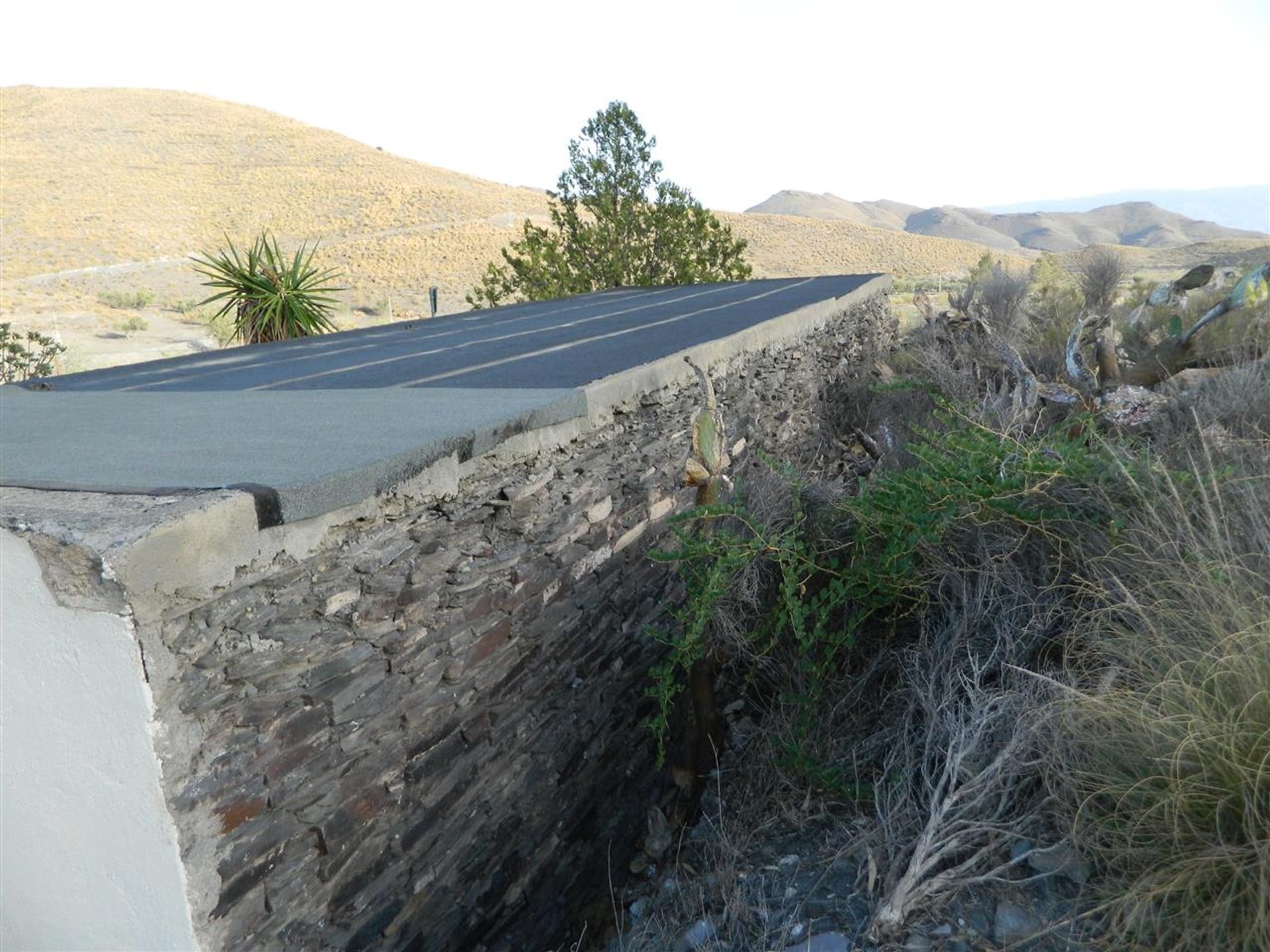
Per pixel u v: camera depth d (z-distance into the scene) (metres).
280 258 9.95
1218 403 4.74
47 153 79.12
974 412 5.33
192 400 3.62
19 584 1.87
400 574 2.53
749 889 2.82
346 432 2.69
